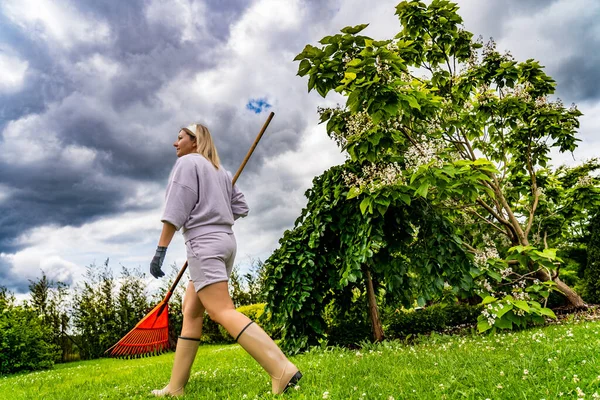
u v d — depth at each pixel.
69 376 5.89
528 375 2.27
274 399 2.27
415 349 4.24
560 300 8.05
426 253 5.44
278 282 5.89
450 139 6.89
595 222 8.53
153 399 2.83
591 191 7.62
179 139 3.04
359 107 4.61
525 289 5.71
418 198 5.55
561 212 8.13
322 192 6.27
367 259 5.56
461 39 6.64
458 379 2.39
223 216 2.73
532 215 7.25
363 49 4.62
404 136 6.05
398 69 4.54
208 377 3.59
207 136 3.03
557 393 1.92
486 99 6.59
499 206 7.03
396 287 5.89
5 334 9.68
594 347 2.74
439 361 2.93
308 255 5.66
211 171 2.81
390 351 4.05
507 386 2.09
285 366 2.43
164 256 2.63
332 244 6.03
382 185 4.93
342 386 2.42
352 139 5.14
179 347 2.92
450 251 5.38
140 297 14.09
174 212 2.59
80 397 3.50
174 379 2.91
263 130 3.24
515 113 6.66
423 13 6.17
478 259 5.66
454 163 4.77
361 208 4.94
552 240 9.13
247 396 2.47
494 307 5.05
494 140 7.71
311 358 4.11
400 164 5.84
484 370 2.54
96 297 13.96
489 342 3.92
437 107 5.48
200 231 2.65
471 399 2.02
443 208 6.89
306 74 5.21
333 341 6.27
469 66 6.66
